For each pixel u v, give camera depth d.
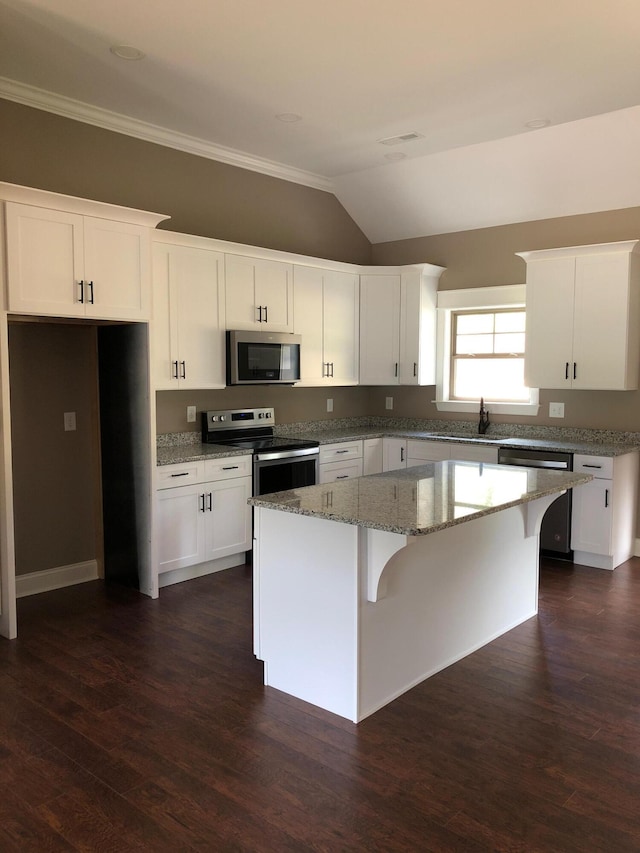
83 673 3.14
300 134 4.64
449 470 3.77
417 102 4.02
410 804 2.21
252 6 2.93
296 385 5.39
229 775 2.36
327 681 2.81
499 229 5.66
